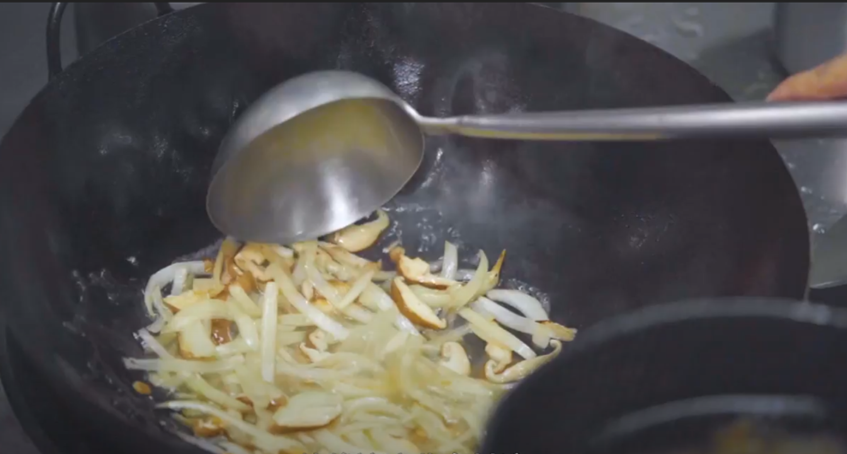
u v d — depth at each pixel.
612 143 0.73
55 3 0.71
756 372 0.56
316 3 0.74
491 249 0.78
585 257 0.75
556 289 0.76
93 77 0.69
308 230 0.77
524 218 0.78
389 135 0.75
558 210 0.77
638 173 0.72
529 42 0.74
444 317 0.75
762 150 0.67
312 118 0.73
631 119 0.65
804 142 0.78
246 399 0.70
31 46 0.83
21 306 0.62
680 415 0.56
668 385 0.57
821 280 0.66
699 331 0.56
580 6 0.88
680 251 0.70
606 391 0.57
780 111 0.62
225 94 0.75
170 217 0.75
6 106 0.80
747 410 0.56
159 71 0.72
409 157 0.76
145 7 0.84
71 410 0.63
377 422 0.69
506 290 0.76
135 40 0.70
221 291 0.74
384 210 0.80
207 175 0.76
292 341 0.73
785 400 0.56
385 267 0.78
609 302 0.73
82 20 0.84
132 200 0.73
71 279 0.68
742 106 0.63
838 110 0.61
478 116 0.70
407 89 0.78
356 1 0.74
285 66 0.76
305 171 0.75
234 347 0.72
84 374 0.64
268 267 0.75
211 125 0.75
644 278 0.72
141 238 0.74
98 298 0.70
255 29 0.74
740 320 0.56
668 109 0.64
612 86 0.74
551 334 0.73
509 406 0.57
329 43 0.76
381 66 0.77
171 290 0.74
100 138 0.70
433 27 0.75
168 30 0.71
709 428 0.56
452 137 0.78
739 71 0.85
